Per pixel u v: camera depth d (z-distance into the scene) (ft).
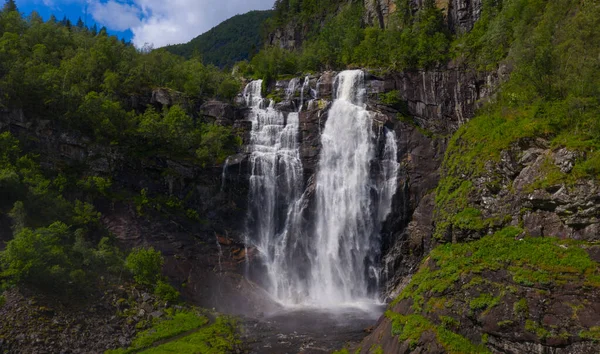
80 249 112.78
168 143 157.17
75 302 101.04
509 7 168.45
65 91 148.36
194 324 107.96
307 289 150.71
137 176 148.36
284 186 163.73
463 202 113.70
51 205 122.62
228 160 160.97
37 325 90.68
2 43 152.87
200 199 153.58
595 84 98.68
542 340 67.00
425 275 95.50
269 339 103.71
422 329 80.28
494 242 89.97
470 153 119.75
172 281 125.90
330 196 162.71
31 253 98.48
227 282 136.67
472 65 169.89
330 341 102.01
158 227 138.92
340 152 167.22
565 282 70.79
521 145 103.50
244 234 154.40
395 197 155.74
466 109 166.09
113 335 97.35
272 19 324.39
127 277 116.67
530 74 116.26
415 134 164.55
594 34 110.73
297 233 159.02
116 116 151.23
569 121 99.45
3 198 115.34
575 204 83.20
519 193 97.35
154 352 93.30
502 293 75.05
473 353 72.59
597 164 83.30
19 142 131.75
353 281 150.41
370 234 154.51
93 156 144.15
